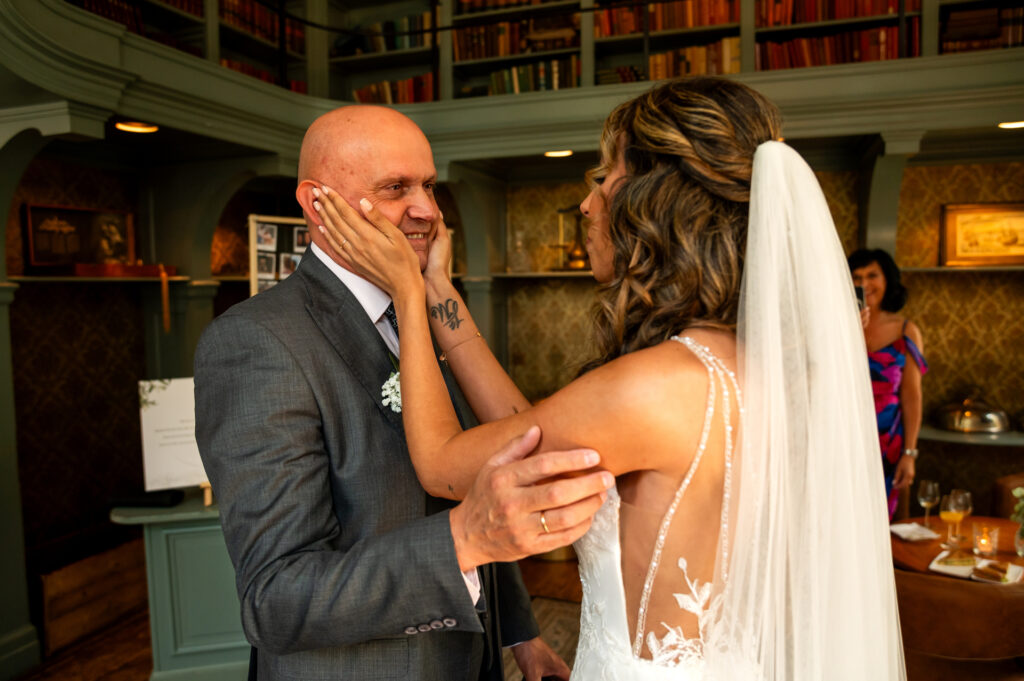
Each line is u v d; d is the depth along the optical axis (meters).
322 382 1.11
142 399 2.79
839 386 0.96
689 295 0.89
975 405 4.30
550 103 4.42
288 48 5.73
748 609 0.87
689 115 0.90
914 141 3.86
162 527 2.79
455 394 1.31
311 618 0.93
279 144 4.18
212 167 4.36
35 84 2.77
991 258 4.50
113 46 3.09
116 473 4.59
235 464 1.04
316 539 1.03
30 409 4.05
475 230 5.24
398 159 1.19
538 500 0.79
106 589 3.75
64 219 4.13
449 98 5.64
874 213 4.27
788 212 0.92
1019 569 2.54
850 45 4.58
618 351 0.95
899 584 2.48
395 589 0.91
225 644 2.86
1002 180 4.53
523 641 1.46
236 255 5.42
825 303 0.95
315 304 1.18
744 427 0.85
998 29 4.28
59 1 2.81
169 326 4.41
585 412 0.82
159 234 4.59
